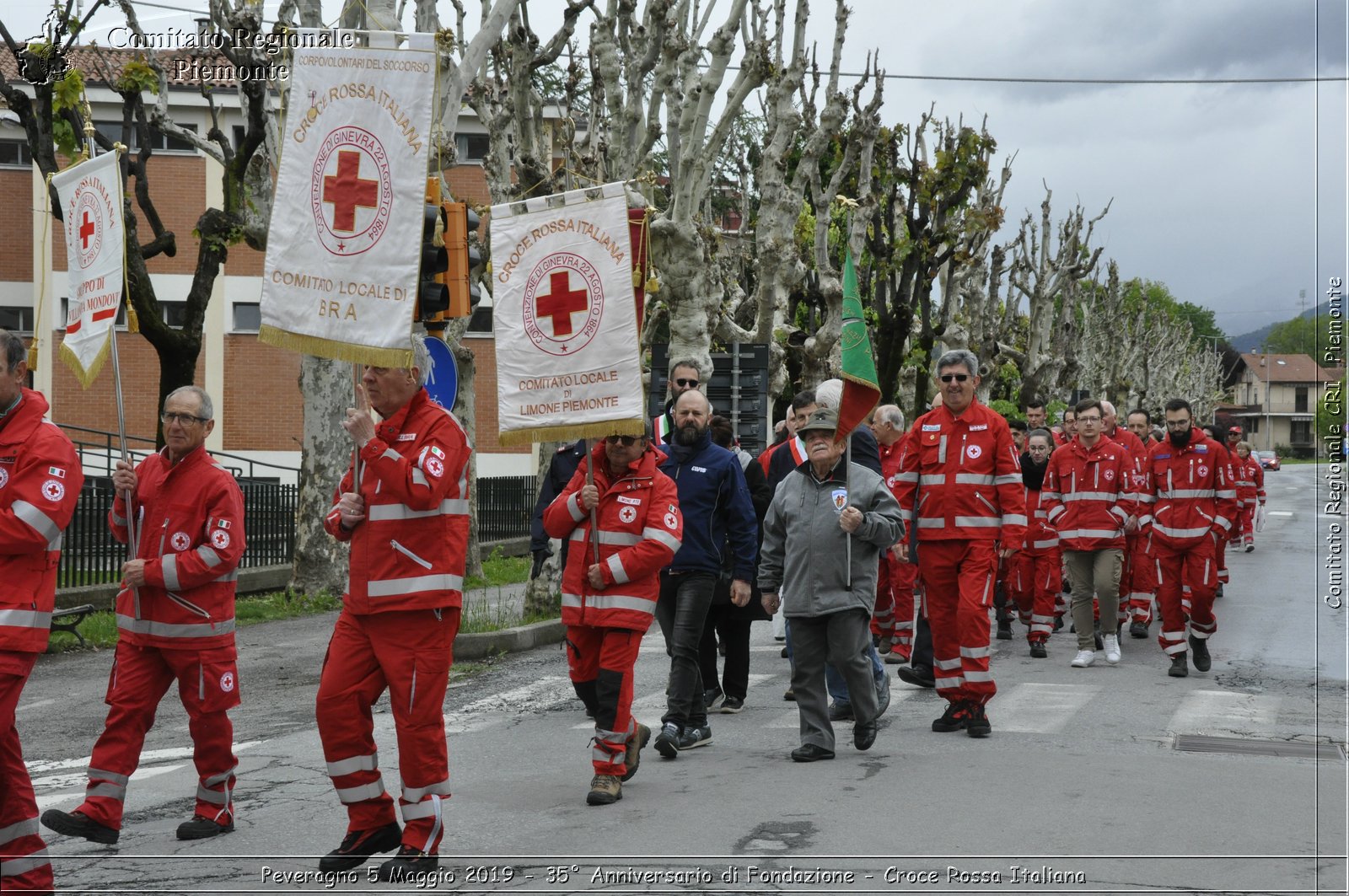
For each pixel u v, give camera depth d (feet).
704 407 28.17
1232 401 406.62
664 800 22.99
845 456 26.71
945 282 96.89
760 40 54.65
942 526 29.45
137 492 21.36
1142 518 48.47
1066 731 29.73
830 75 67.51
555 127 87.45
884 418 38.09
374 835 18.75
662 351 57.36
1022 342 140.77
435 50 18.99
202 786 21.17
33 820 17.46
